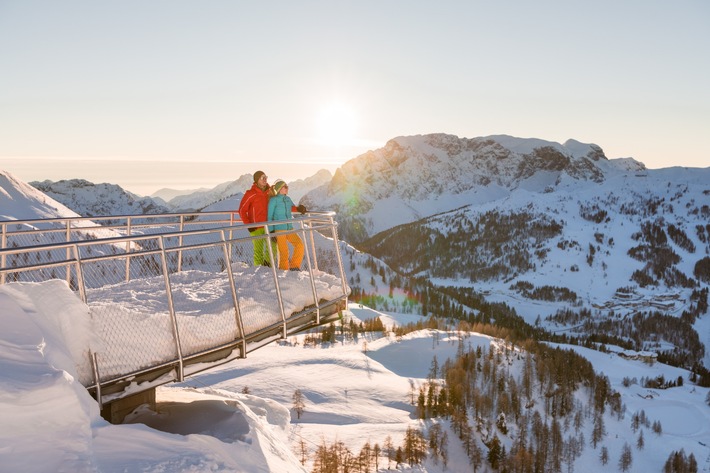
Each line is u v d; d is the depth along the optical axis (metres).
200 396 12.49
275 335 11.24
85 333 7.89
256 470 8.95
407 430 118.25
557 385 168.12
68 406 6.46
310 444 98.75
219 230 9.80
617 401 182.25
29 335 6.95
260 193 14.45
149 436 7.94
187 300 10.41
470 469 112.12
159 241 8.80
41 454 5.95
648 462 152.88
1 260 9.98
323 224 14.06
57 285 7.87
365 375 159.50
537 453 125.00
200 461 7.89
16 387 6.11
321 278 14.09
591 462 142.50
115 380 8.05
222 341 9.82
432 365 179.75
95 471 6.15
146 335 8.61
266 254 14.55
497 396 151.38
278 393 142.50
